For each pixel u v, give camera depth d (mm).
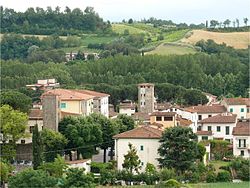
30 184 187875
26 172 190250
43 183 188875
